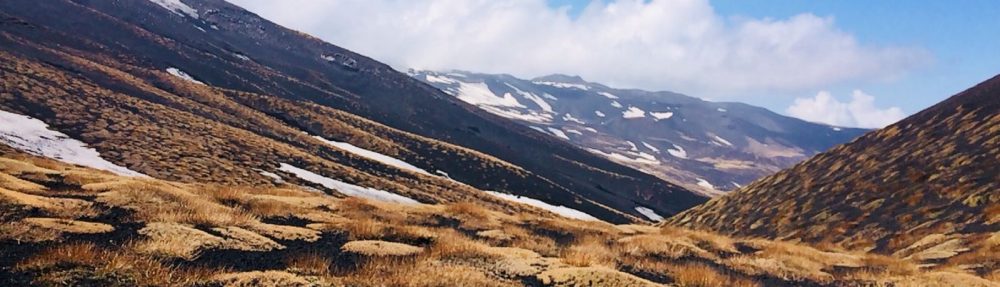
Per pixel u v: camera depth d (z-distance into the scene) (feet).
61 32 426.51
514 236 66.18
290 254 42.19
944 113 162.61
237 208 60.34
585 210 330.54
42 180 66.64
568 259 45.44
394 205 81.05
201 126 219.00
